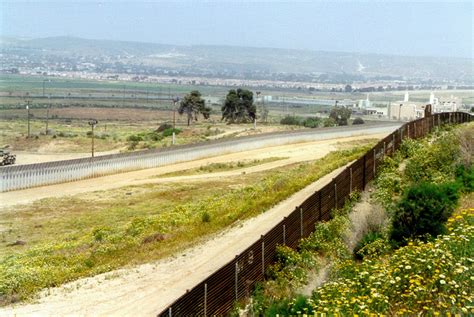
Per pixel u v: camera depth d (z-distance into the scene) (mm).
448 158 37094
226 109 152750
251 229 32250
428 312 14414
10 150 100062
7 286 25016
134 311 21500
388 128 106188
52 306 22391
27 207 49656
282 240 24953
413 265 16172
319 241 26844
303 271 23031
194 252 28891
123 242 33781
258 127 122500
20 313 21625
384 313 14891
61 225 44062
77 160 61281
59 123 173750
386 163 39062
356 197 33500
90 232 39500
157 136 111938
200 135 113375
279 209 36406
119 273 26500
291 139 88938
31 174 56750
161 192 55531
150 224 38031
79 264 29297
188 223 36875
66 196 53812
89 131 136625
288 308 18094
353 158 52250
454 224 23281
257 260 22406
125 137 117562
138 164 68000
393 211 27219
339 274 21781
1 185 53906
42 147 103562
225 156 77812
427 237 23719
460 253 16469
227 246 29438
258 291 21281
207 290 18719
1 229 42969
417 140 45250
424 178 35188
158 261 27984
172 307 16641
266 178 57094
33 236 41188
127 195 54500
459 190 31062
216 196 50406
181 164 71938
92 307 22109
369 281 16359
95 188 57594
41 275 26734
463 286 14977
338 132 95312
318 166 53656
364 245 26078
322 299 16688
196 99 157375
